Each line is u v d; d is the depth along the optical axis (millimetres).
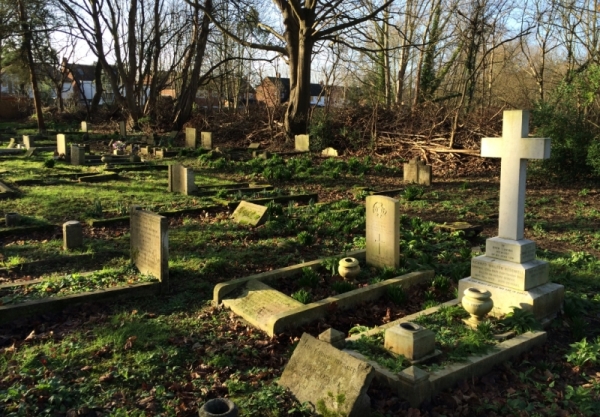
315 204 13094
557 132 17688
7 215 10477
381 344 5238
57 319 6270
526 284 6004
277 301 6523
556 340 5754
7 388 4578
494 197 15023
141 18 40594
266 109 32844
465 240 9984
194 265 8266
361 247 9414
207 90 52750
